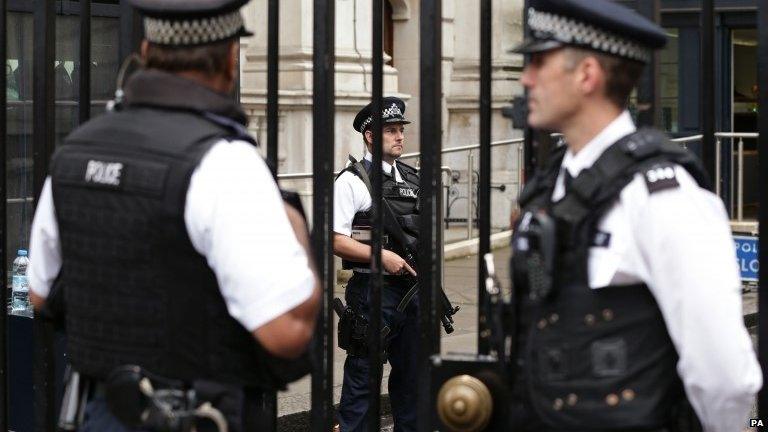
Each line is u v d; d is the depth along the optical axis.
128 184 2.48
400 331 5.62
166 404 2.47
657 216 2.28
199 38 2.55
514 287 2.47
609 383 2.33
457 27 13.00
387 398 6.79
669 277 2.27
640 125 2.74
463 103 12.91
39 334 3.79
